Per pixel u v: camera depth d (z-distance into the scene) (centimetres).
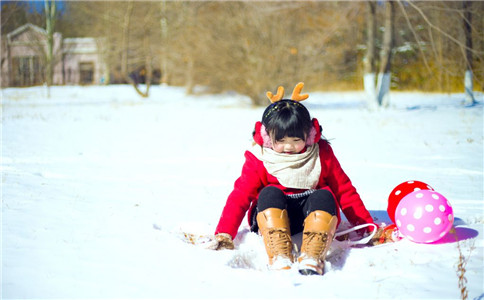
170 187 566
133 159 786
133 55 3488
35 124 1350
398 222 340
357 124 1382
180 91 3177
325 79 2481
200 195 523
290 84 2208
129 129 1287
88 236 345
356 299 246
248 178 350
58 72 4022
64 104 2327
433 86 3000
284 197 329
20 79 3819
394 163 744
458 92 2811
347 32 2873
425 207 327
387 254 322
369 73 1945
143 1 3234
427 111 1769
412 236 334
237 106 2242
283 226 313
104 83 3869
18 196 472
